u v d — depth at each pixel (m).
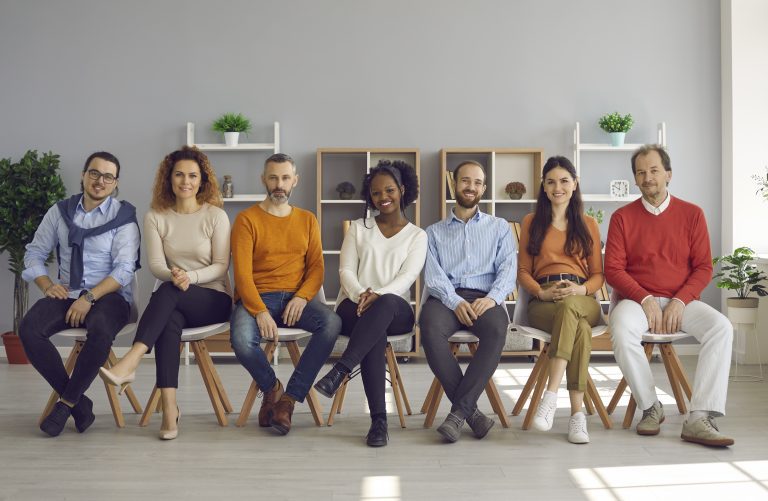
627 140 5.48
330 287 5.55
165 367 3.11
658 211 3.42
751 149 5.26
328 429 3.25
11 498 2.39
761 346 4.99
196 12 5.47
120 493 2.44
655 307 3.23
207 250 3.38
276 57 5.48
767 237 5.24
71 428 3.26
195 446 2.98
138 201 5.48
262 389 3.23
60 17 5.47
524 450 2.93
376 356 3.10
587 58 5.46
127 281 3.33
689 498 2.40
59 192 5.13
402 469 2.70
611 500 2.39
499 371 4.78
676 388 3.47
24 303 5.14
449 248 3.43
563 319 3.10
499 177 5.42
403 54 5.48
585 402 3.51
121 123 5.48
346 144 5.49
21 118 5.47
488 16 5.48
